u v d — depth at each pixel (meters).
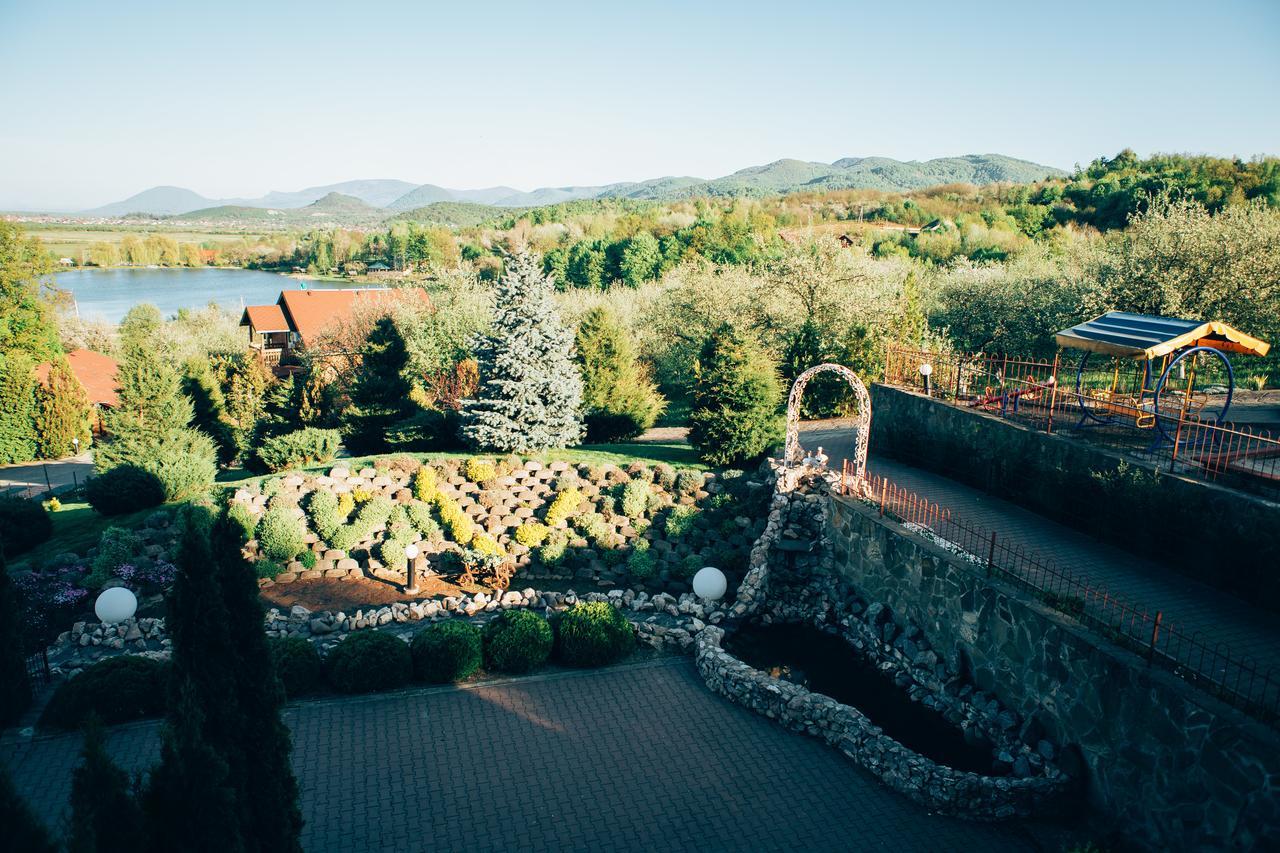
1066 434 18.80
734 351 23.22
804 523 20.25
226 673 8.23
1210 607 13.69
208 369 34.78
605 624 17.11
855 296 40.12
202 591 8.09
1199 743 10.16
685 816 12.38
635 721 15.02
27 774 12.80
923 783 12.73
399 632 17.75
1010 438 19.78
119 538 20.23
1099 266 37.53
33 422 41.44
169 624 8.12
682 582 20.03
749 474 22.44
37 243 47.19
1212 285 30.44
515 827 12.05
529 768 13.52
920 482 21.64
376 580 20.72
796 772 13.61
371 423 29.27
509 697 15.74
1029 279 43.25
